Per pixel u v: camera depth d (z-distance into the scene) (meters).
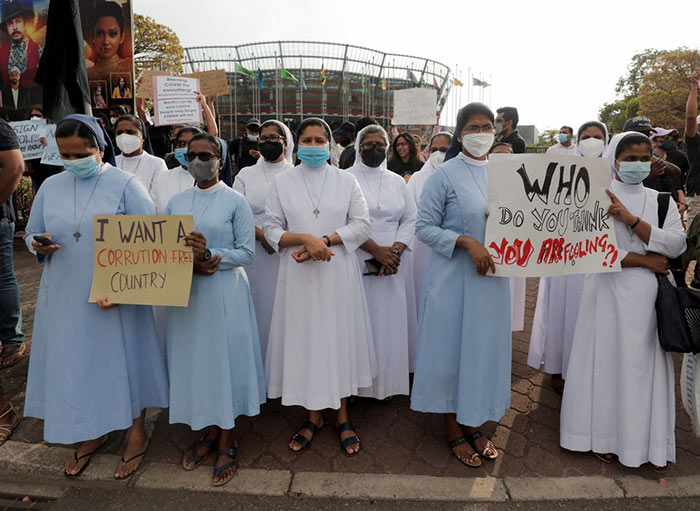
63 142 2.26
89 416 2.30
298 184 2.70
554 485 2.35
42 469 2.48
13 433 2.79
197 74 6.41
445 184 2.49
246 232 2.47
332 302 2.58
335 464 2.53
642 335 2.41
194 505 2.25
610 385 2.51
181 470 2.47
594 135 3.68
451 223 2.49
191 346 2.38
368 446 2.70
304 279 2.57
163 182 3.40
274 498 2.28
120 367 2.38
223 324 2.36
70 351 2.27
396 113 7.38
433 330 2.52
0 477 2.51
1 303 3.57
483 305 2.43
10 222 3.56
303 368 2.61
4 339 3.62
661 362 2.42
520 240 2.34
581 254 2.42
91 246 2.29
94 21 6.99
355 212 2.69
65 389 2.28
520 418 3.01
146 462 2.54
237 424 2.93
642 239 2.38
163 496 2.32
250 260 2.45
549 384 3.48
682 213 5.28
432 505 2.23
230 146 6.97
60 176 2.43
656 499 2.28
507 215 2.33
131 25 7.05
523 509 2.21
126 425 2.41
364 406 3.18
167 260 2.24
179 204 2.49
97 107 7.17
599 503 2.25
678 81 34.19
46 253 2.26
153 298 2.24
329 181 2.71
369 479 2.38
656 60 35.66
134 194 2.42
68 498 2.35
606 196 2.43
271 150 3.18
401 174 4.79
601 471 2.48
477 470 2.47
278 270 2.85
